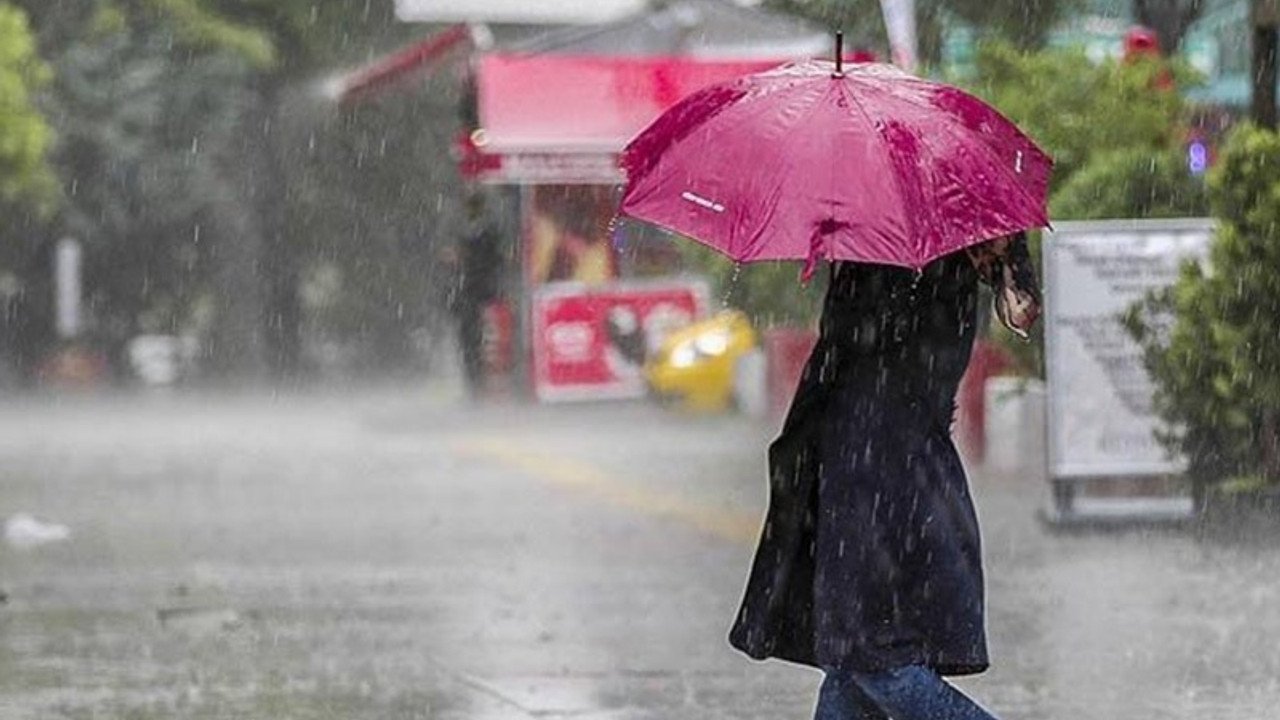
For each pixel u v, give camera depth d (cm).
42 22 10519
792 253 1391
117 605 2661
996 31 5131
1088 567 2908
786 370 5619
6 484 4284
